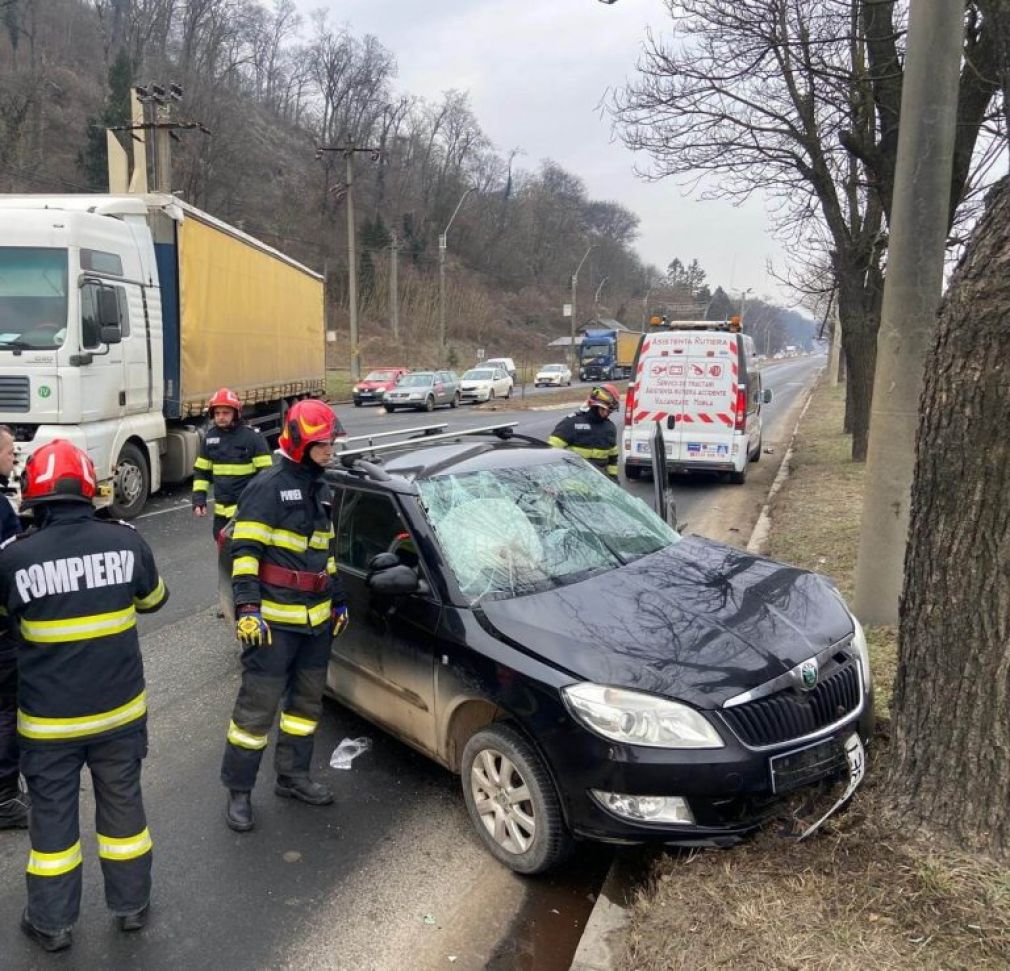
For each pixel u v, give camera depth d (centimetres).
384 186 8419
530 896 329
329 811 391
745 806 301
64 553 290
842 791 323
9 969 292
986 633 279
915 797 300
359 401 3350
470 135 8906
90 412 896
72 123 6212
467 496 426
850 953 252
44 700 289
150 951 300
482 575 381
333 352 6134
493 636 346
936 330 289
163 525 1015
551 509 435
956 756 288
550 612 352
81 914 321
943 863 282
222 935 308
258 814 389
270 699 371
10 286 856
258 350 1450
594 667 315
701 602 363
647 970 265
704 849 304
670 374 1294
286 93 8875
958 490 281
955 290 279
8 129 5303
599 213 11456
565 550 409
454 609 365
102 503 929
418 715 386
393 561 382
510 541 404
